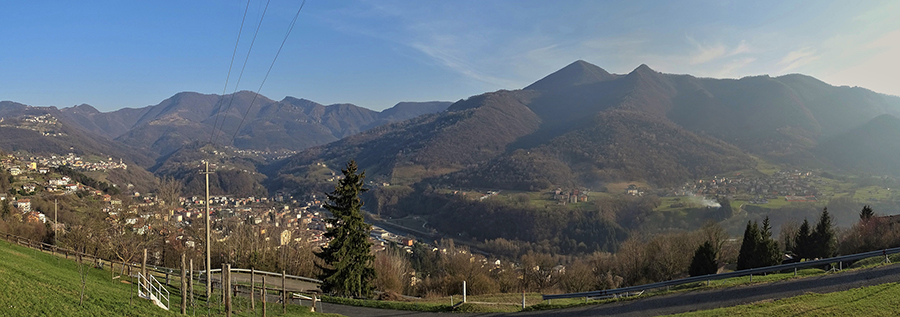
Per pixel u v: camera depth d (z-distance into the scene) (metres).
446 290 51.91
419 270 83.19
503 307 32.81
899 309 20.75
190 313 23.94
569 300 35.62
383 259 58.84
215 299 29.61
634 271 61.78
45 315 17.55
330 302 36.34
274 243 70.00
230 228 87.88
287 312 29.72
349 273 38.06
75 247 53.41
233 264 56.75
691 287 33.41
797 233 66.06
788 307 23.16
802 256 55.78
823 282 28.25
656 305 28.31
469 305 33.00
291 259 59.53
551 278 65.62
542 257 82.31
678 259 59.09
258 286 40.84
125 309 21.19
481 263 68.94
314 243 87.81
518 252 124.31
